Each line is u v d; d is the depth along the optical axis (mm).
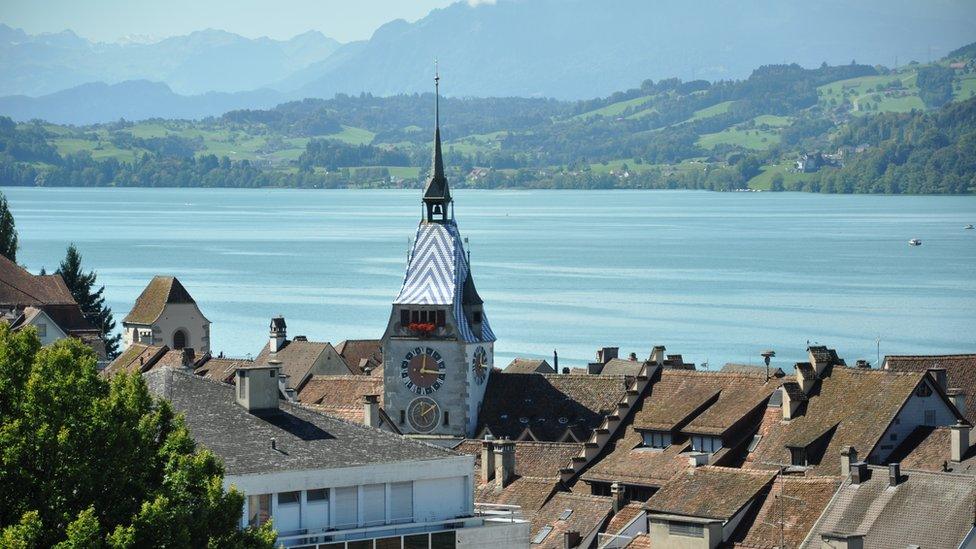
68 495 176625
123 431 181250
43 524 172625
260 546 183500
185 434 187125
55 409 181000
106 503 178500
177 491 182375
